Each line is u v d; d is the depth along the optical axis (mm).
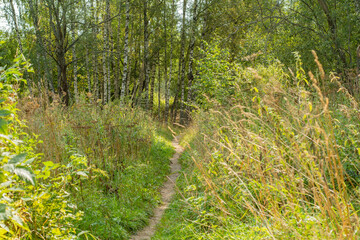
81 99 8984
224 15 23375
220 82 10188
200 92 11352
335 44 12867
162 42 28516
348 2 13148
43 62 18391
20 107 6359
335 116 5266
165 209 7098
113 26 31359
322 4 13344
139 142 10477
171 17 27797
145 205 6973
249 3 21953
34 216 3412
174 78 39688
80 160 3943
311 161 3035
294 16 14773
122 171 8398
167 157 12562
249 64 12203
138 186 7637
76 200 5367
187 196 6570
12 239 2695
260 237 3498
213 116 6410
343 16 13758
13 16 20250
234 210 4695
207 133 6324
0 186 2205
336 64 13078
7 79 2879
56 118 7320
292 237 3039
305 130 3010
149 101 32875
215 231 4445
